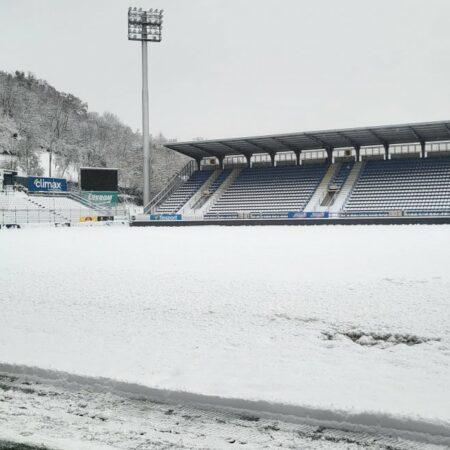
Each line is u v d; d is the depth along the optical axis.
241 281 13.82
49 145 122.31
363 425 5.32
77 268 17.08
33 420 5.56
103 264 18.16
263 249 22.81
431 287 12.03
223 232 37.69
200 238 31.22
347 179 52.97
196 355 7.68
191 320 9.77
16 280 14.72
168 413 5.79
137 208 91.69
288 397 5.90
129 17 58.75
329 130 47.56
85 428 5.32
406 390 6.04
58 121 132.88
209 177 61.94
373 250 21.17
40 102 142.38
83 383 6.78
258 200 54.72
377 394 5.93
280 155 60.09
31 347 8.27
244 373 6.83
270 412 5.71
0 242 29.36
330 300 11.07
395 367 6.90
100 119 166.88
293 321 9.47
